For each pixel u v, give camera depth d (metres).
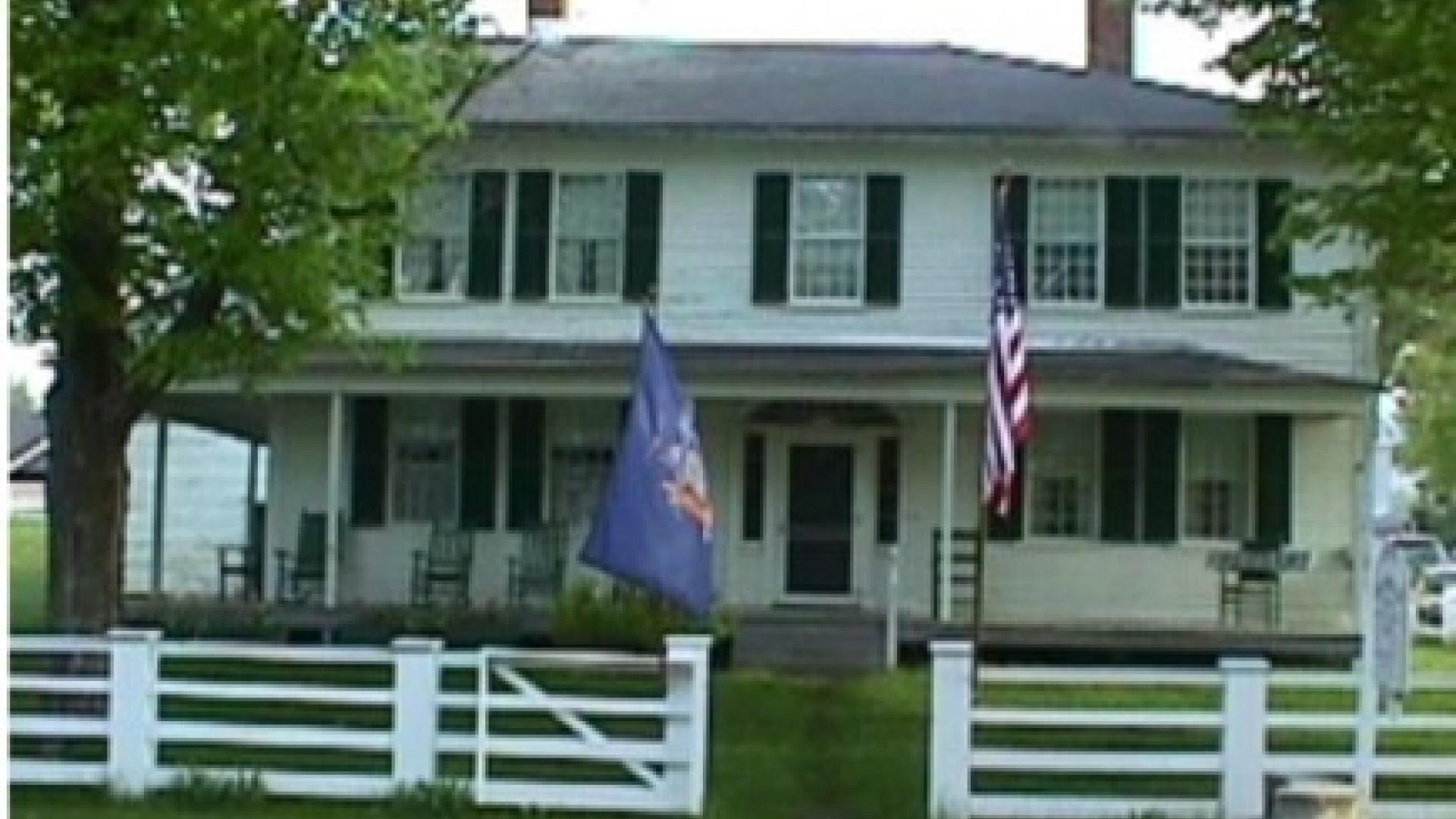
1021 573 26.58
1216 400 24.91
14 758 15.74
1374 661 14.32
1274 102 18.86
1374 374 26.59
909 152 27.11
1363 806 12.13
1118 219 26.91
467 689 21.67
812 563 26.92
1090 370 25.11
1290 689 19.27
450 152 25.83
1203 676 15.24
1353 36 17.44
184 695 15.82
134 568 36.25
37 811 14.47
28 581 36.50
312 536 27.08
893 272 27.06
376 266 18.61
